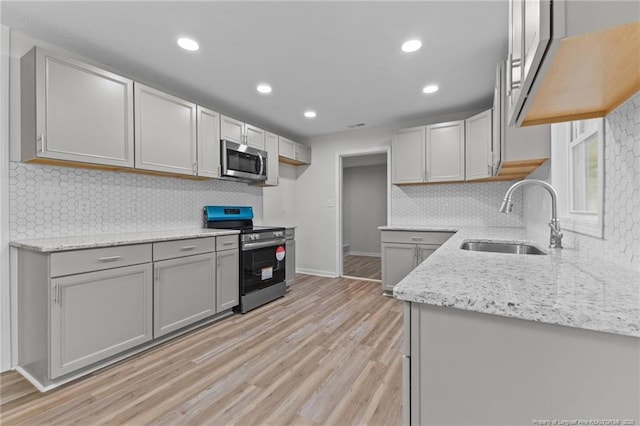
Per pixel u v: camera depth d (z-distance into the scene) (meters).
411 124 3.94
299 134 4.59
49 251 1.62
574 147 1.70
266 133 3.71
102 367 1.88
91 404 1.53
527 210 2.90
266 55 2.24
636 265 0.86
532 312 0.58
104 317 1.86
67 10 1.72
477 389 0.65
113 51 2.17
